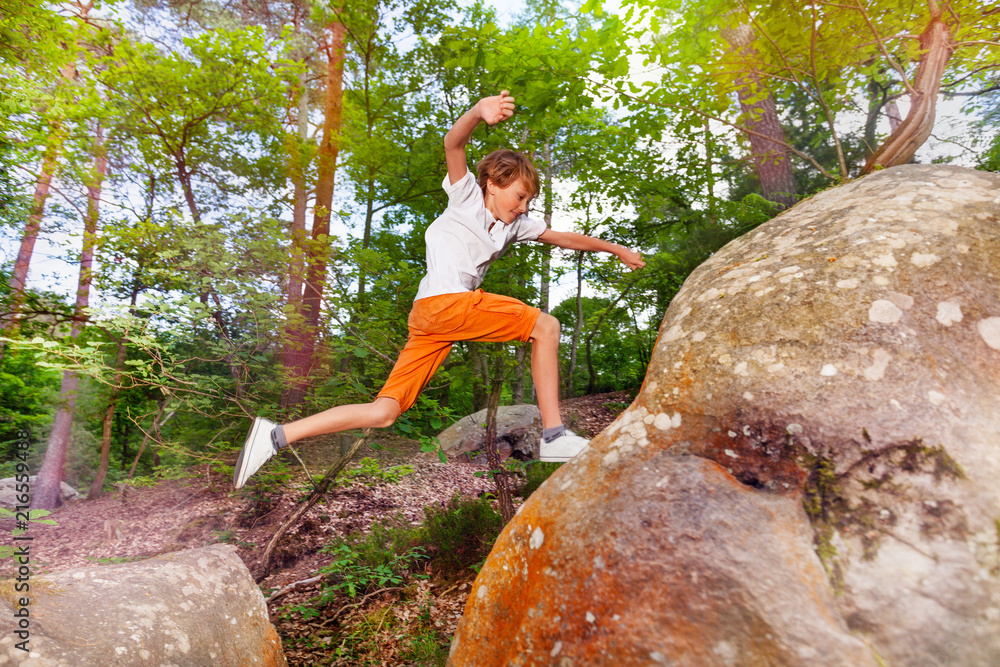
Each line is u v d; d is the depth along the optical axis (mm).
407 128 9648
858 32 3525
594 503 1337
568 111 4660
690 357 1488
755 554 1073
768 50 3678
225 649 2137
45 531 6551
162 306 4012
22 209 6324
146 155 7887
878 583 1000
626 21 3617
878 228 1513
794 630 966
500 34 4016
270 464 6691
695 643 1013
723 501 1185
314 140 9516
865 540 1054
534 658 1219
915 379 1205
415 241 9734
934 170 1734
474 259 2059
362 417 1915
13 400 8430
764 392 1307
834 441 1184
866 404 1198
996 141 4074
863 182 1842
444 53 8664
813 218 1765
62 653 1656
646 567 1134
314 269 5191
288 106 9305
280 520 6504
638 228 12195
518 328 1924
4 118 6066
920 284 1342
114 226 5090
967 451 1098
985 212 1472
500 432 9922
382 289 5777
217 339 4828
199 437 6086
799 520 1117
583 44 3828
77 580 2020
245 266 4715
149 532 6383
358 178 9711
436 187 9609
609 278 15055
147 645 1876
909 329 1273
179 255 4551
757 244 1799
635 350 16844
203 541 6031
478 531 4992
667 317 1766
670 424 1414
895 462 1118
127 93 7578
